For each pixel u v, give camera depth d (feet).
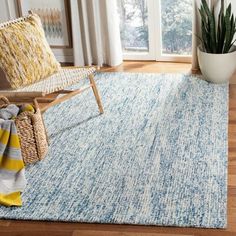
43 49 11.09
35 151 9.92
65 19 14.69
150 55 14.79
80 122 11.56
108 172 9.54
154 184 9.08
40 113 10.10
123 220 8.19
